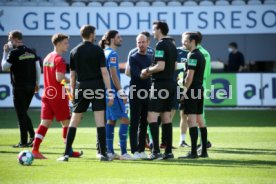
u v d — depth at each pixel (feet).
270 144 142.92
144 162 116.06
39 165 111.24
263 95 226.99
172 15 230.07
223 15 230.68
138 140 127.75
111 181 96.22
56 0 241.55
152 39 230.27
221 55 242.37
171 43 118.93
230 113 216.33
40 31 228.84
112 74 119.75
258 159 119.85
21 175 101.14
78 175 101.24
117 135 161.79
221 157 122.93
